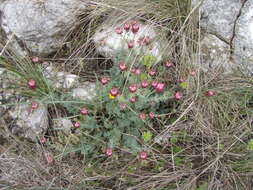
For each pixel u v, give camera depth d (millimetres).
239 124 547
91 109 548
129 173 510
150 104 551
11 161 522
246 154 517
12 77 569
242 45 587
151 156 530
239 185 507
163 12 635
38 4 596
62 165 529
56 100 544
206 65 597
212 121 554
